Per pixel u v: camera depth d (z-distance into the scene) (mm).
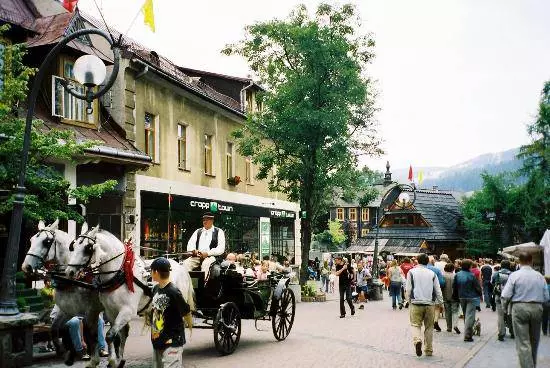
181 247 24141
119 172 19469
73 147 12586
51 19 17828
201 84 28500
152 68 21234
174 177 23766
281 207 36875
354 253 63438
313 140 27547
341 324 17484
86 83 9547
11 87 12445
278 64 28141
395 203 66875
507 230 60344
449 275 16172
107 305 8789
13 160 11695
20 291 13289
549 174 47625
